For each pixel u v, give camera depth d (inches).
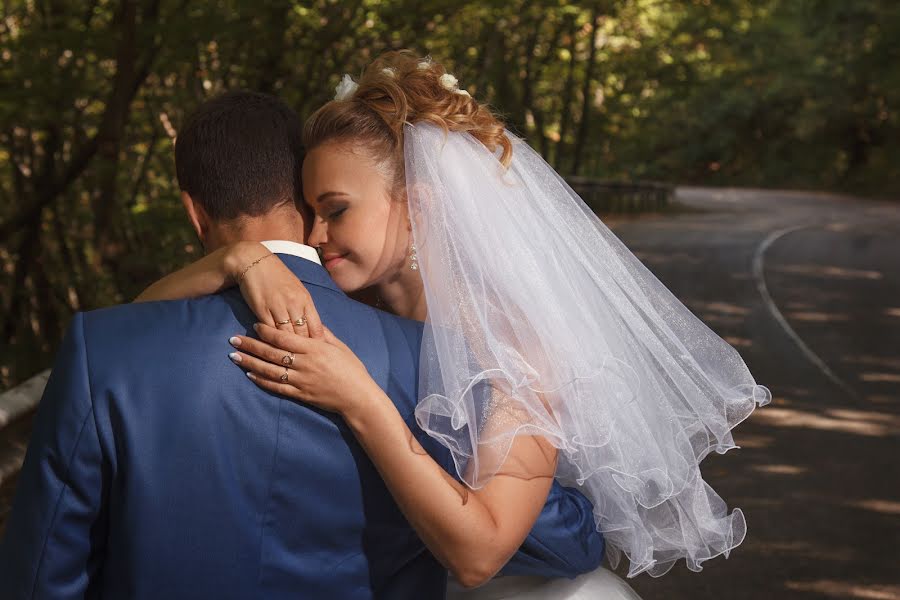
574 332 59.2
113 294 442.6
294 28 466.6
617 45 1085.8
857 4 1502.2
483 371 53.6
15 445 133.3
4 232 367.9
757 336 420.2
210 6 362.0
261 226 55.1
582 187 987.3
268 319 49.5
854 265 681.0
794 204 1406.3
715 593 163.6
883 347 399.5
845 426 274.1
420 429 53.5
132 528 46.7
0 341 402.6
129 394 47.1
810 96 1764.3
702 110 1863.9
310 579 49.5
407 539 52.9
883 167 1685.5
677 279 591.8
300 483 49.0
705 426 67.1
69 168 357.7
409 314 62.4
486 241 58.2
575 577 64.6
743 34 1424.7
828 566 176.2
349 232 57.4
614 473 61.0
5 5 401.4
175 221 386.9
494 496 53.0
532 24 855.7
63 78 333.1
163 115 464.8
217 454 47.4
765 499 210.5
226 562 47.7
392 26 479.8
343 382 48.8
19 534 47.2
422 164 57.7
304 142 57.6
